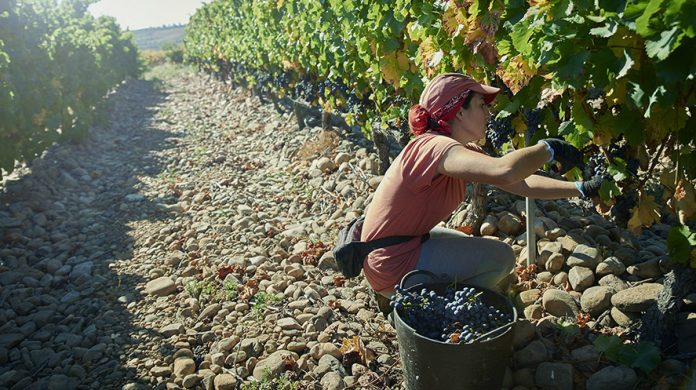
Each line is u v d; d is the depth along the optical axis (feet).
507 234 13.64
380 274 9.89
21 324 13.66
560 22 7.55
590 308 10.34
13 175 26.08
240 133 34.01
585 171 11.69
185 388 10.73
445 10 11.12
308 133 28.14
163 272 15.78
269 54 33.19
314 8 21.02
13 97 26.18
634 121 8.05
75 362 11.92
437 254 9.71
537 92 9.96
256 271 14.94
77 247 18.19
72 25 46.42
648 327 9.20
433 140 9.05
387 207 9.67
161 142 34.53
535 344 9.78
